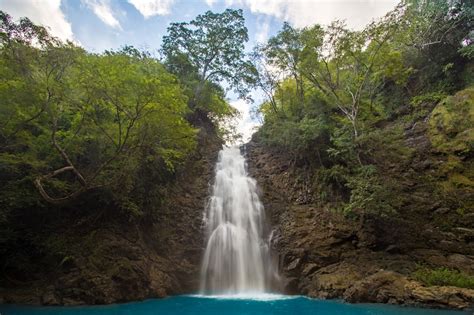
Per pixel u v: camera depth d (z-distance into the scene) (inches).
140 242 622.2
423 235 607.5
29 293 526.9
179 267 640.4
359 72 832.3
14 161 548.4
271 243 689.0
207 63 1143.0
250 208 768.3
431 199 650.2
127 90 539.2
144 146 656.4
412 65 941.8
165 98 537.6
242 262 682.8
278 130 904.9
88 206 633.0
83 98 582.9
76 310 455.8
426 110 830.5
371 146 748.6
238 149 1072.2
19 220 603.5
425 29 919.7
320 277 591.5
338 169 732.7
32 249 581.6
